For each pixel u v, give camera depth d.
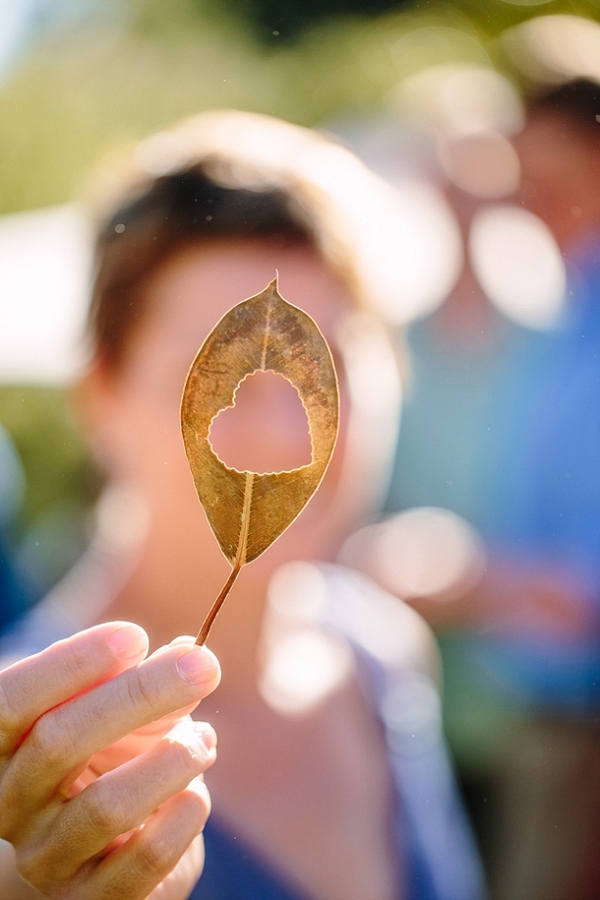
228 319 0.42
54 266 1.36
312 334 0.42
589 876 1.02
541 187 1.03
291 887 0.62
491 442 0.98
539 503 0.95
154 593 0.66
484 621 0.99
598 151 1.00
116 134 2.19
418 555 1.00
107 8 2.47
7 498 0.95
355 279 0.70
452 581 0.98
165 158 0.68
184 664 0.42
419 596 0.98
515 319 1.00
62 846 0.43
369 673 0.74
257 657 0.66
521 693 1.00
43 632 0.66
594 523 0.93
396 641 0.82
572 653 0.96
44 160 2.13
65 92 2.27
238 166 0.66
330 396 0.42
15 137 2.18
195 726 0.45
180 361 0.65
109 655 0.43
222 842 0.62
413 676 0.79
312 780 0.65
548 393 0.95
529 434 0.95
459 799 1.05
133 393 0.66
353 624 0.78
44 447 1.25
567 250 1.00
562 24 1.07
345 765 0.67
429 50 2.40
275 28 2.47
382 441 0.87
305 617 0.77
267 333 0.42
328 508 0.68
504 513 0.98
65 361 1.18
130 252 0.66
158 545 0.66
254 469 0.63
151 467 0.66
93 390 0.71
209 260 0.65
